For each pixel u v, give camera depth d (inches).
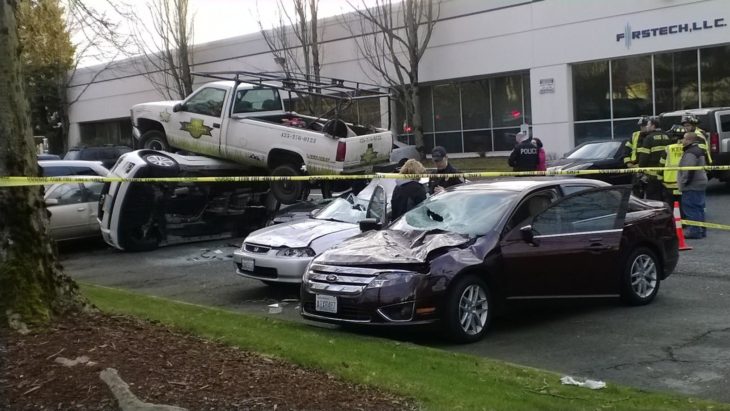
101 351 191.8
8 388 167.5
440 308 253.4
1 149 216.7
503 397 186.4
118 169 532.7
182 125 599.5
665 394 193.8
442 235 276.1
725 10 846.5
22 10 385.4
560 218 289.1
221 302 354.6
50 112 1712.6
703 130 643.5
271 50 1254.3
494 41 1050.1
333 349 232.1
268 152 556.7
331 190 562.3
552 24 989.2
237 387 178.4
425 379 199.9
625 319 286.8
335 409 169.9
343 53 1208.8
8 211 214.4
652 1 898.7
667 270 320.5
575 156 688.4
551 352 246.8
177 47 1376.7
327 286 265.1
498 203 286.5
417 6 1089.4
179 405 163.2
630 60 944.3
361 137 544.4
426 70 1126.4
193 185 550.0
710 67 881.5
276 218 488.1
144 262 492.1
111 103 1627.7
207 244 562.9
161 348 204.2
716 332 260.7
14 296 208.4
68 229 547.8
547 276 280.1
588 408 179.5
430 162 1092.5
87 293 352.2
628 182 661.9
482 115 1116.5
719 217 527.2
